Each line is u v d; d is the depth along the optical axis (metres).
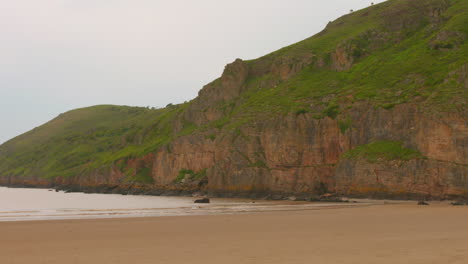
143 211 57.47
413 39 116.75
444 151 68.31
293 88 122.06
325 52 135.25
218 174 107.75
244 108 123.31
